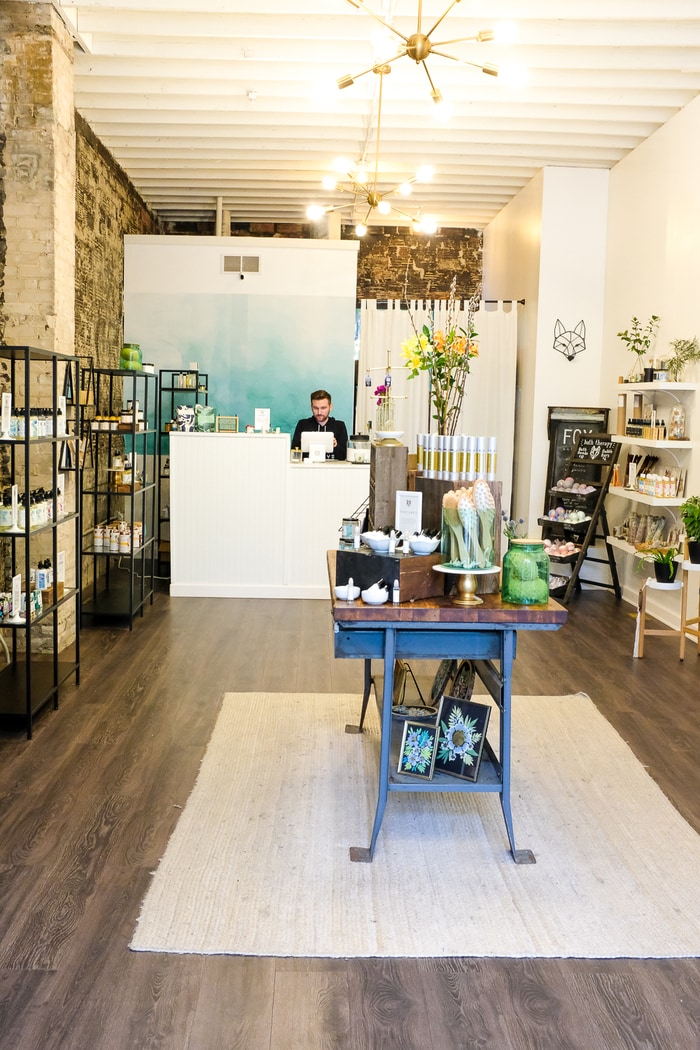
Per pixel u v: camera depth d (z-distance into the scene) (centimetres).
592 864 319
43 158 548
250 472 759
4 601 444
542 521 839
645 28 590
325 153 873
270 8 560
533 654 612
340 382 1009
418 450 368
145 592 756
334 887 299
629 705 503
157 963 255
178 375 996
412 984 249
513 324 957
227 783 382
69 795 367
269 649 604
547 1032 230
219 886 297
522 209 959
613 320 853
